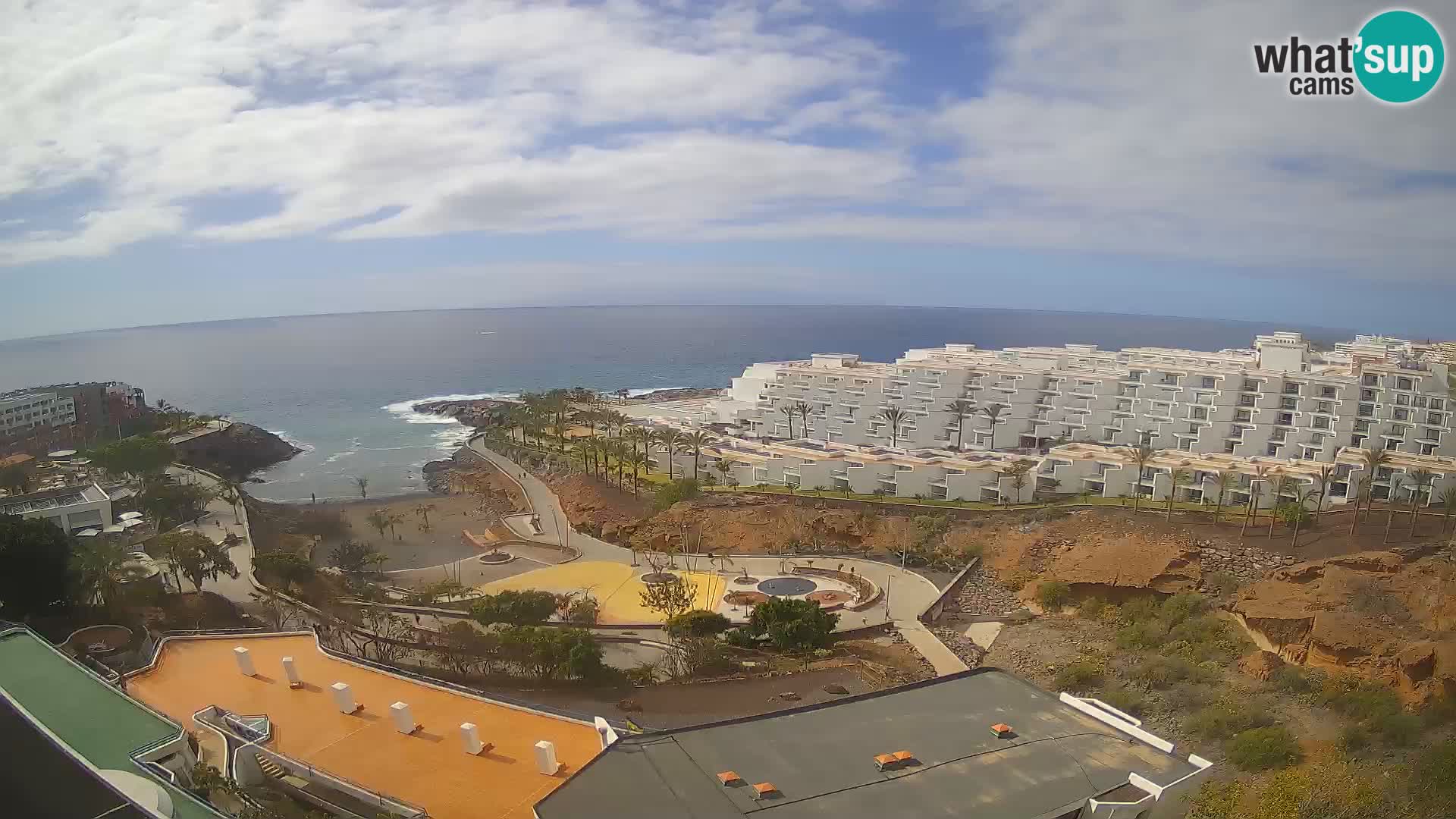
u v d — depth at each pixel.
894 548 131.75
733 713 73.31
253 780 50.69
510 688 78.25
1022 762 44.19
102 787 44.28
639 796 40.34
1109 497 137.50
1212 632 94.00
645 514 149.50
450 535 157.12
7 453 181.62
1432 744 65.25
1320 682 79.19
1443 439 132.75
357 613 97.44
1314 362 184.25
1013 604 113.38
